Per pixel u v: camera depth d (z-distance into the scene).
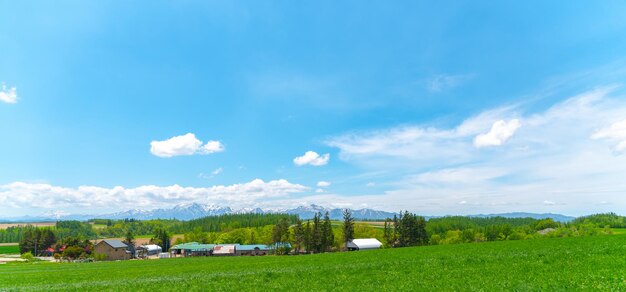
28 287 39.09
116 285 36.09
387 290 23.83
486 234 167.00
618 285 19.50
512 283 22.59
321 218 141.50
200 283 34.22
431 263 38.53
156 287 32.91
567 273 24.75
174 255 168.50
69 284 40.03
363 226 175.62
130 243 179.50
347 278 31.16
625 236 64.00
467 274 28.48
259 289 28.05
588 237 69.81
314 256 73.88
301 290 26.22
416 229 138.75
